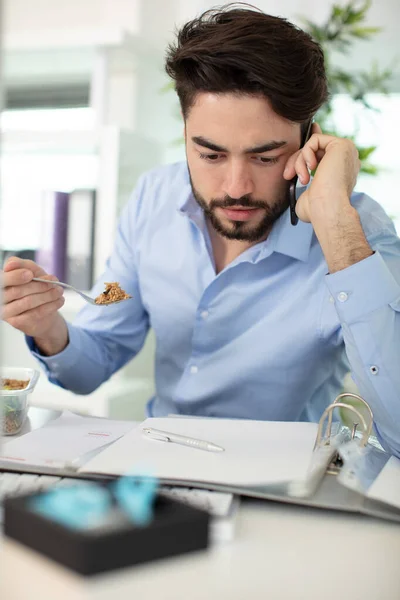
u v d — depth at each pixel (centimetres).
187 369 131
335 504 68
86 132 213
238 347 127
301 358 124
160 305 135
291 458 78
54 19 267
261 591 50
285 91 96
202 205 111
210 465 74
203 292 128
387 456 88
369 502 69
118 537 50
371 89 239
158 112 252
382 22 229
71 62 256
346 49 233
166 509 56
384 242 114
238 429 91
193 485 69
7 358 226
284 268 126
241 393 128
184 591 49
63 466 75
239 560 56
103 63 228
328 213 97
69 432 91
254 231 111
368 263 92
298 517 67
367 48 232
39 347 128
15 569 49
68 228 212
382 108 247
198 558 55
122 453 77
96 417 102
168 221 137
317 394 133
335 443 86
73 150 222
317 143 105
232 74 95
